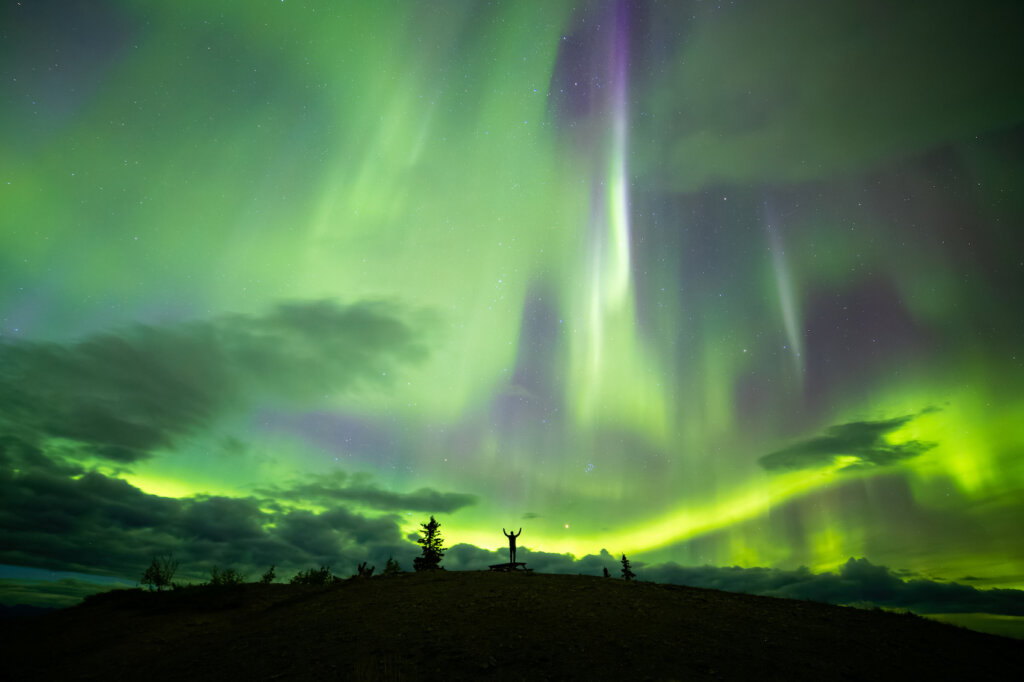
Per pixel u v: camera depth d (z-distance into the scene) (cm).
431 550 3241
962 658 1254
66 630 1573
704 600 1617
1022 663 1258
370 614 1408
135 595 1905
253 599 1805
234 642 1284
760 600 1697
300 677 1012
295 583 2081
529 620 1311
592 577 1945
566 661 1073
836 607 1664
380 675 995
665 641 1208
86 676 1179
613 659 1092
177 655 1245
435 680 975
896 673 1120
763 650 1192
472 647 1128
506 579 1825
